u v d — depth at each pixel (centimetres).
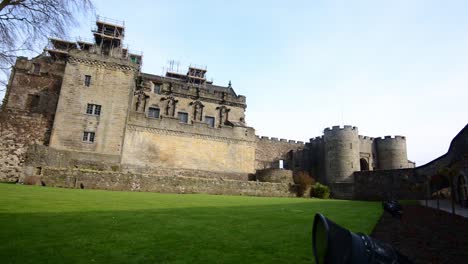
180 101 4044
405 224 998
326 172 4212
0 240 571
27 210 922
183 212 1075
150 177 2356
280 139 4762
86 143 2877
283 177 3275
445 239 757
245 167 3569
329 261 282
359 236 331
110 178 2211
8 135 2675
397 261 340
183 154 3300
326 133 4319
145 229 734
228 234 722
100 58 3114
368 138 4675
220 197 2091
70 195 1482
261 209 1316
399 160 4541
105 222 796
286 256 551
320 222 315
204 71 5344
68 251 529
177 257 525
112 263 481
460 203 1897
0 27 932
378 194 3328
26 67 3609
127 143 3069
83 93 2988
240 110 4297
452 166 2119
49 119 2869
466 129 1831
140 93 3850
